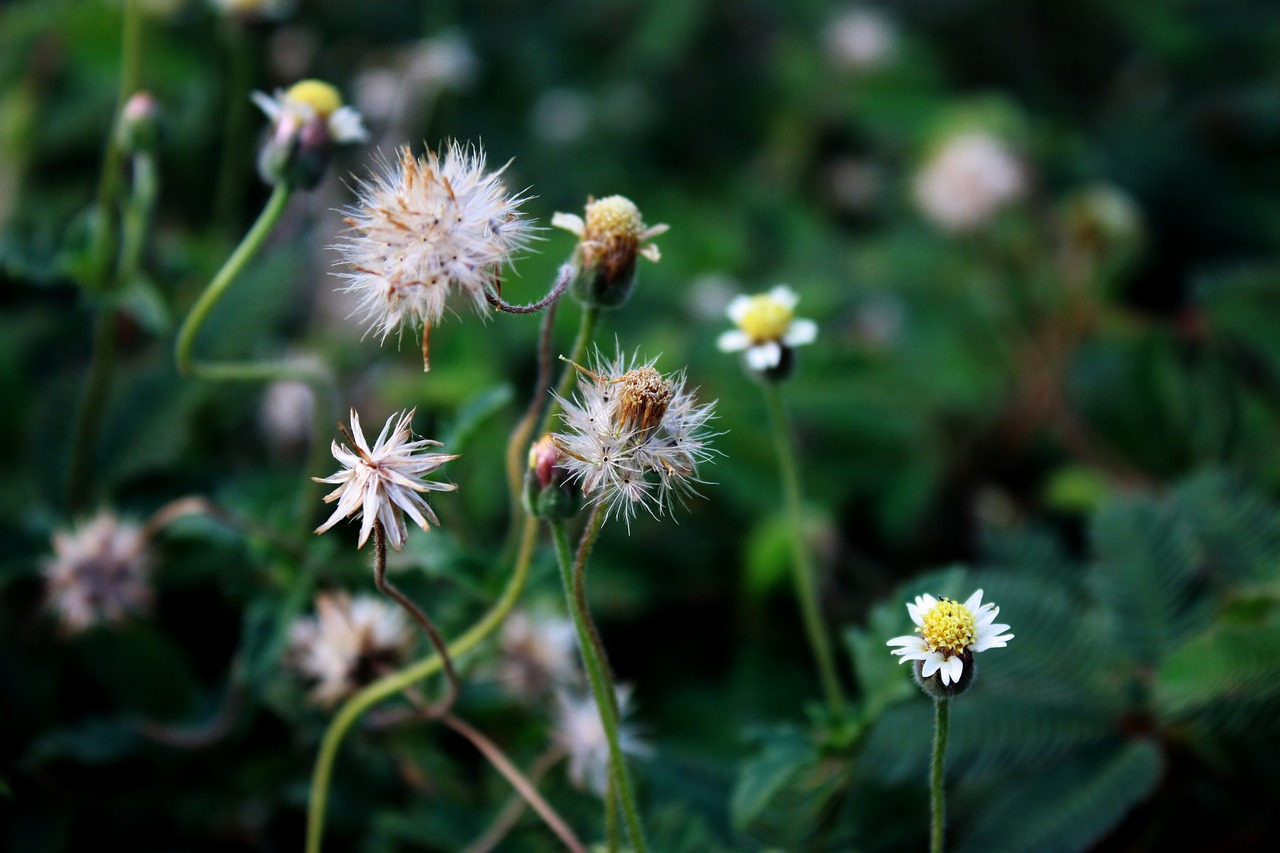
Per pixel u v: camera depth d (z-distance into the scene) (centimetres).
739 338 28
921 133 57
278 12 36
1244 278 40
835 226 57
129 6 32
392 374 39
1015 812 28
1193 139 62
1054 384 42
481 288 23
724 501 39
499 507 35
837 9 65
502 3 65
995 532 34
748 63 66
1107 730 29
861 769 28
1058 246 48
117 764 30
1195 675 27
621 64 62
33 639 31
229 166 39
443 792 30
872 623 28
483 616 30
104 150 47
